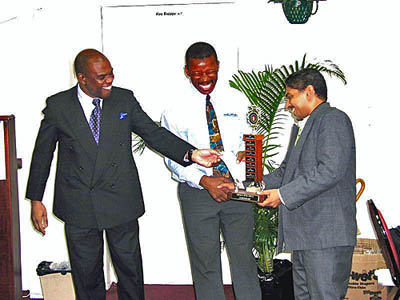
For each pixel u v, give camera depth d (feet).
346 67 11.65
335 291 7.55
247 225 9.05
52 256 12.17
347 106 11.78
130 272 9.16
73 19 11.66
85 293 9.08
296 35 11.66
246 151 8.47
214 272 9.10
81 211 8.63
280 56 11.75
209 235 8.92
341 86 11.74
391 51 11.48
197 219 8.89
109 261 12.72
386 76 11.57
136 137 12.31
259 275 10.91
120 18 11.88
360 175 11.99
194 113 8.90
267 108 10.69
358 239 11.63
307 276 7.75
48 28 11.57
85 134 8.50
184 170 8.77
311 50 11.67
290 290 10.84
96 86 8.27
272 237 10.76
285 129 11.98
